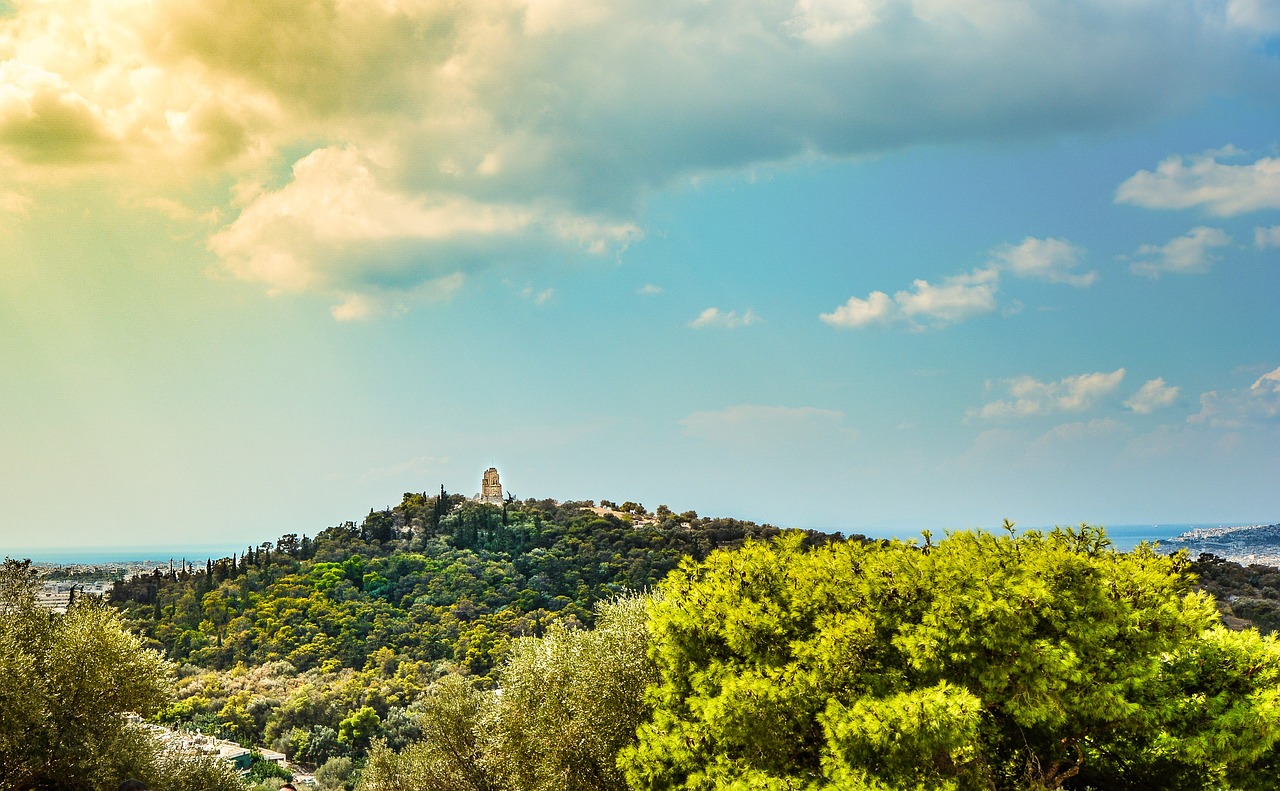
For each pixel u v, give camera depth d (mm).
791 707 13094
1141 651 12875
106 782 20156
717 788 13016
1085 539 14219
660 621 16469
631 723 20422
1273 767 13516
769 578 16438
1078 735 13680
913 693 11680
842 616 13477
